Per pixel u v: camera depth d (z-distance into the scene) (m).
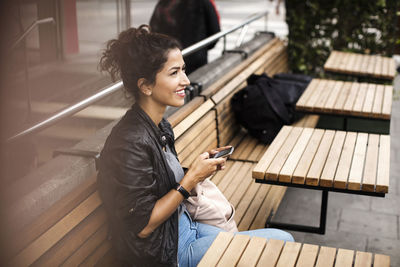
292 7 6.38
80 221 1.91
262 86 4.23
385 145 3.06
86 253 1.97
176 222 2.07
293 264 1.97
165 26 4.98
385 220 3.80
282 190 3.43
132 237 1.93
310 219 3.82
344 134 3.26
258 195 3.30
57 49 8.51
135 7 14.68
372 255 2.02
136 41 1.88
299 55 6.55
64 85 7.28
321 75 6.67
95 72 8.07
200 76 3.94
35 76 7.23
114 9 11.13
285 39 6.62
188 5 4.86
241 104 4.20
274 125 4.15
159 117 2.05
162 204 1.89
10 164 3.75
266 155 2.94
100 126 5.45
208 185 2.62
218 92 3.89
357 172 2.69
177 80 1.94
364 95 4.40
